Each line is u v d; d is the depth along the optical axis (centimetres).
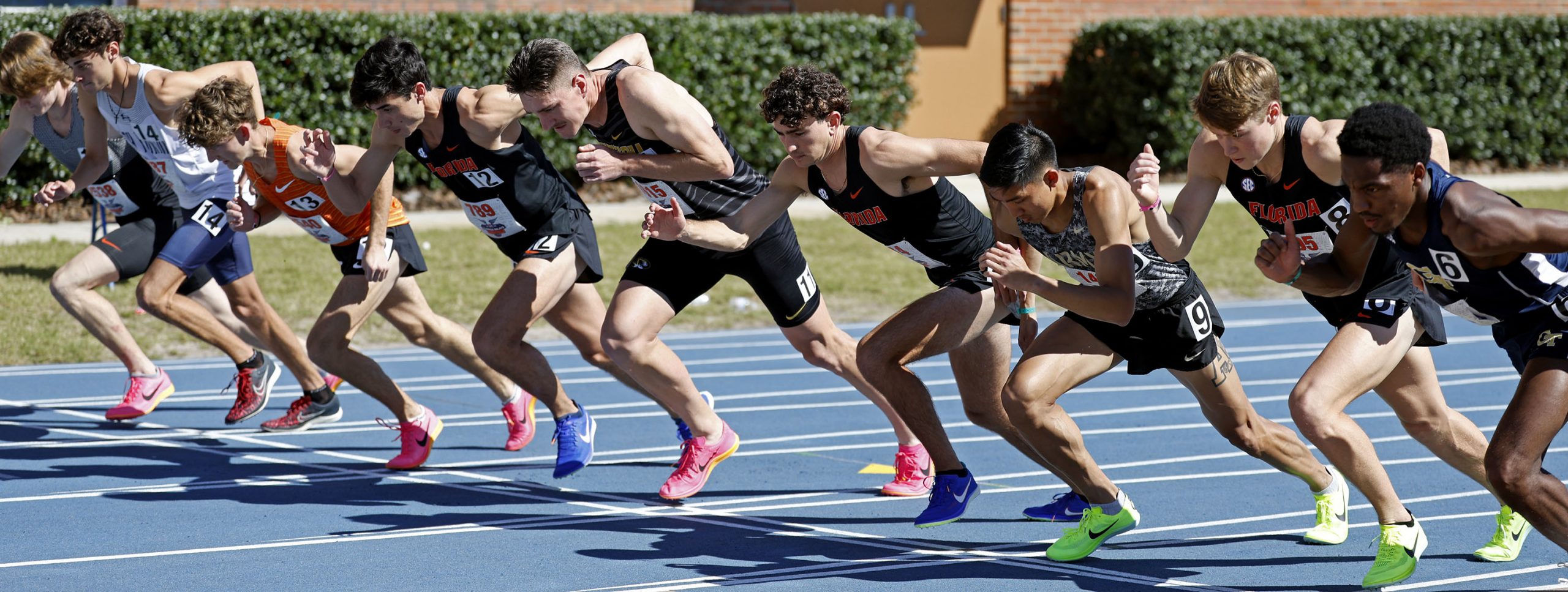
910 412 807
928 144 760
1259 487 963
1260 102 696
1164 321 728
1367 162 586
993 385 844
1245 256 2147
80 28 994
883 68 2595
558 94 812
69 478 962
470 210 946
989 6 2856
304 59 2144
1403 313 731
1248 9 2962
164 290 1075
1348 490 855
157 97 1023
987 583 721
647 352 895
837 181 791
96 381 1340
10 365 1413
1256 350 1591
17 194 2047
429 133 902
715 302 1806
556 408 930
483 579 727
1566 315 625
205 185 1072
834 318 1725
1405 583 728
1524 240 581
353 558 768
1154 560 772
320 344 967
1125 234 681
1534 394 621
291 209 957
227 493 923
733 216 824
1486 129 2891
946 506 808
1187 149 2670
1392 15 2986
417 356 1511
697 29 2394
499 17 2266
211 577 729
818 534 830
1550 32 2897
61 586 708
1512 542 771
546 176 938
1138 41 2688
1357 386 713
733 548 795
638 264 913
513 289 917
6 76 1022
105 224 1728
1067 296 667
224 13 2097
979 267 738
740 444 1112
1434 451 787
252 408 1143
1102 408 1264
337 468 1005
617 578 730
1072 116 2861
